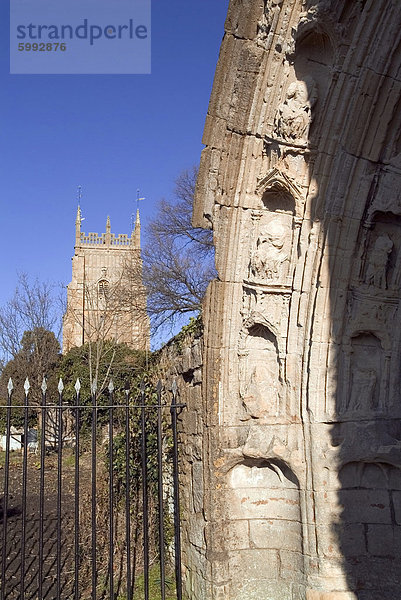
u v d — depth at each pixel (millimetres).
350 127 5430
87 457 19781
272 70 5566
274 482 6008
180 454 7082
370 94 5305
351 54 5258
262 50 5539
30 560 8703
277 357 5996
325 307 5695
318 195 5691
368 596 5379
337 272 5688
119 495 9453
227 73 5727
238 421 5996
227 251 5953
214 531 5812
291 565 5754
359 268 5719
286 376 5848
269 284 5891
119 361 23766
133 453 9367
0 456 21344
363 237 5695
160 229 22672
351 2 5152
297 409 5797
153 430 8656
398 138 5520
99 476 11664
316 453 5590
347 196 5594
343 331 5734
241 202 5895
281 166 5711
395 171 5555
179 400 7234
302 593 5543
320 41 5473
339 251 5684
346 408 5656
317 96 5531
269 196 5961
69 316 36375
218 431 5926
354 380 5734
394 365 5719
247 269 5996
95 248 57125
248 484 6035
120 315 30719
